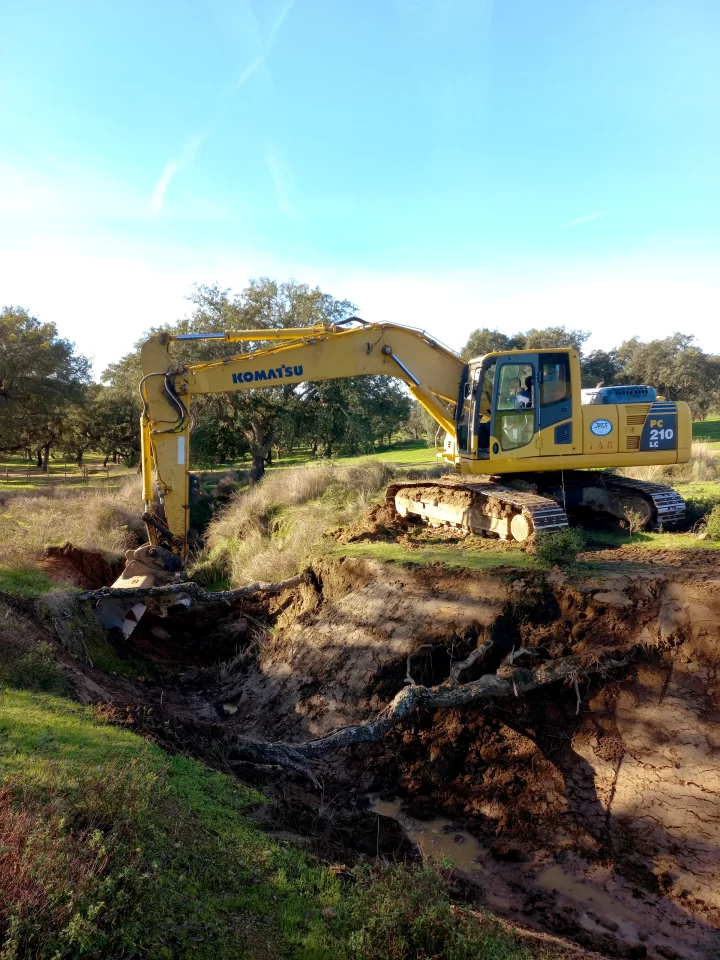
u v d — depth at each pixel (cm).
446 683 777
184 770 598
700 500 1229
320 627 1052
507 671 770
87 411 4422
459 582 940
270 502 1872
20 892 332
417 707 763
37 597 966
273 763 766
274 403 2517
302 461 3681
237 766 725
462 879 624
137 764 534
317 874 495
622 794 676
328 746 752
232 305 2673
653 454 1118
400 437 6950
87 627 1020
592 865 625
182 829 479
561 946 494
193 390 1162
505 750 755
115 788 449
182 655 1188
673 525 1123
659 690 732
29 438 4228
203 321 2672
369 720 841
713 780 648
